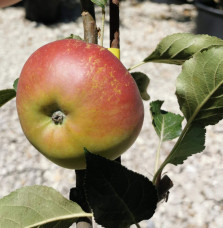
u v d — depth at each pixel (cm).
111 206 17
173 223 82
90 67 19
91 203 16
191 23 159
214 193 89
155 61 26
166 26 157
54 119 20
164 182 22
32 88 20
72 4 172
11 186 92
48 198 20
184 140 22
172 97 120
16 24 157
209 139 104
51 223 20
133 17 163
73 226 80
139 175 16
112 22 22
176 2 177
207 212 84
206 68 20
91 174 16
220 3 136
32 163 98
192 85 21
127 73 21
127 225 17
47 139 20
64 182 93
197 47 24
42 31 152
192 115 22
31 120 20
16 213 19
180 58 25
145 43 145
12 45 145
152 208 17
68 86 19
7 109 116
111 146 20
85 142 20
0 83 125
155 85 125
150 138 104
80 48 20
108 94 19
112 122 19
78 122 19
